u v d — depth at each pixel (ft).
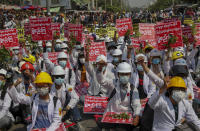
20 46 35.96
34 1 169.07
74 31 32.30
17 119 20.66
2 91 18.22
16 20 78.89
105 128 17.02
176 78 13.26
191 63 29.50
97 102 22.03
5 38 27.61
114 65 25.68
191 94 18.45
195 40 25.73
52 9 163.43
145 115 14.78
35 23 27.09
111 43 31.17
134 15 117.70
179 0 188.44
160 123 13.91
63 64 23.47
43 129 14.78
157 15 102.58
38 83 14.52
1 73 18.07
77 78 27.40
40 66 26.78
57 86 17.83
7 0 178.40
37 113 15.12
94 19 106.22
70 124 17.78
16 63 26.81
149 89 20.58
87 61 23.12
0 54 20.88
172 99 13.56
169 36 21.27
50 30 27.20
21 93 19.42
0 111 18.35
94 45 26.81
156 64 20.89
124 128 16.38
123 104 17.10
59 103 15.42
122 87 17.04
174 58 20.90
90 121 22.12
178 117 13.67
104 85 22.76
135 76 20.63
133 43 30.53
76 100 17.89
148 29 31.73
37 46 35.58
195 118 13.92
